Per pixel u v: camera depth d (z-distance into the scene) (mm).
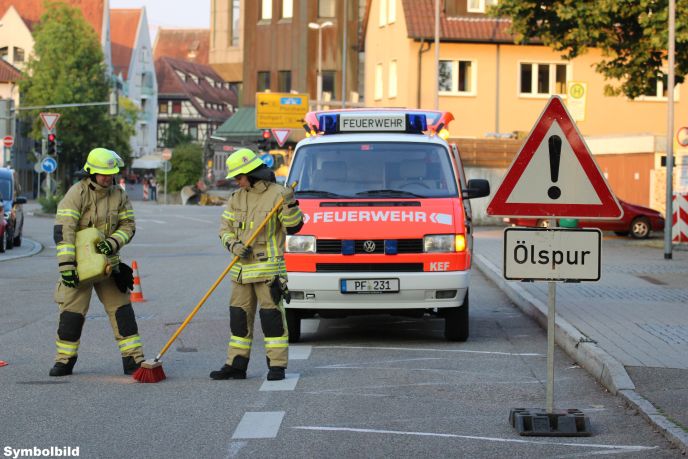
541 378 11211
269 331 11008
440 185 14242
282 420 9000
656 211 38938
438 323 16109
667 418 8773
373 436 8398
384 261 13336
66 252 10984
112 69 143875
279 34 88438
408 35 57531
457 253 13461
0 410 9406
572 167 8648
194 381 10938
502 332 15047
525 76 59281
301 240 13453
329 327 15672
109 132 99188
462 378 11180
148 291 20719
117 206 11414
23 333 14688
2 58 111875
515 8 34094
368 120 15141
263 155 46812
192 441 8219
